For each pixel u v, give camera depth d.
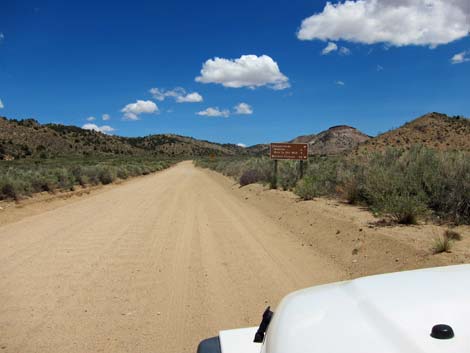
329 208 12.57
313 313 2.23
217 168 54.44
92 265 8.23
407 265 6.96
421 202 9.98
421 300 2.07
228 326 5.42
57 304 6.20
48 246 9.82
